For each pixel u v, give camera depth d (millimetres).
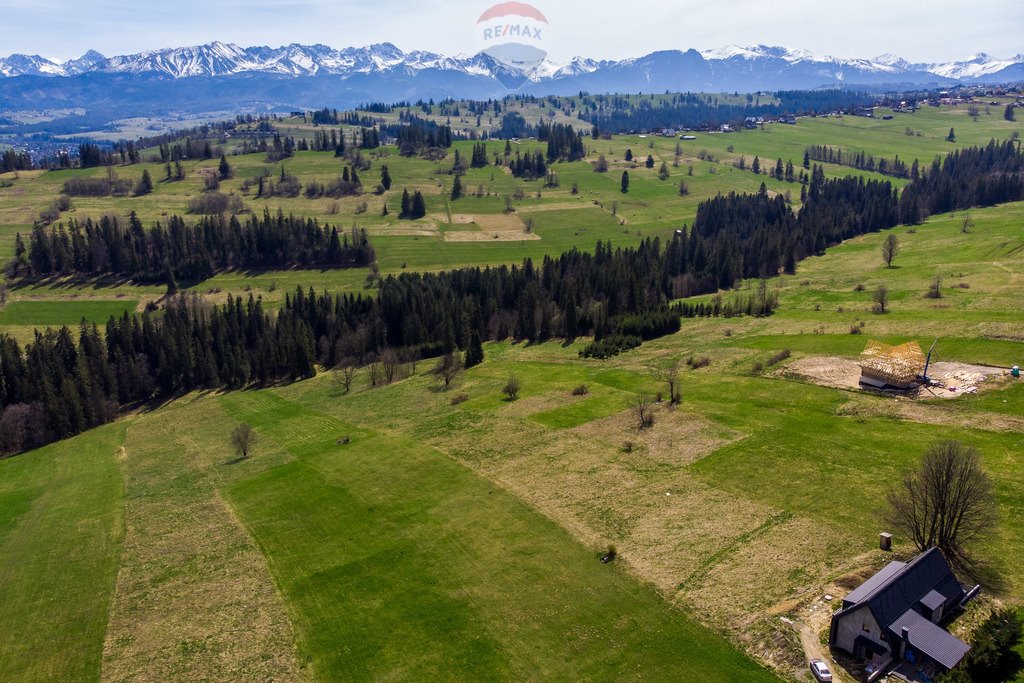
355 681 46719
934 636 40562
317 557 63875
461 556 60688
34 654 54219
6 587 66062
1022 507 55344
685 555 55969
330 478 82938
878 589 42219
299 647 51031
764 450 73062
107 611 59219
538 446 83312
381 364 137250
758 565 53094
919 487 51594
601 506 66188
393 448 90250
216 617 56188
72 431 130000
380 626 52344
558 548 59938
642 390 100062
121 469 100625
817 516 58812
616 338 132250
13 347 139750
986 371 84250
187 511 79375
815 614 46469
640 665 44750
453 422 97062
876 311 122812
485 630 50344
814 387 89438
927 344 97438
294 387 141125
